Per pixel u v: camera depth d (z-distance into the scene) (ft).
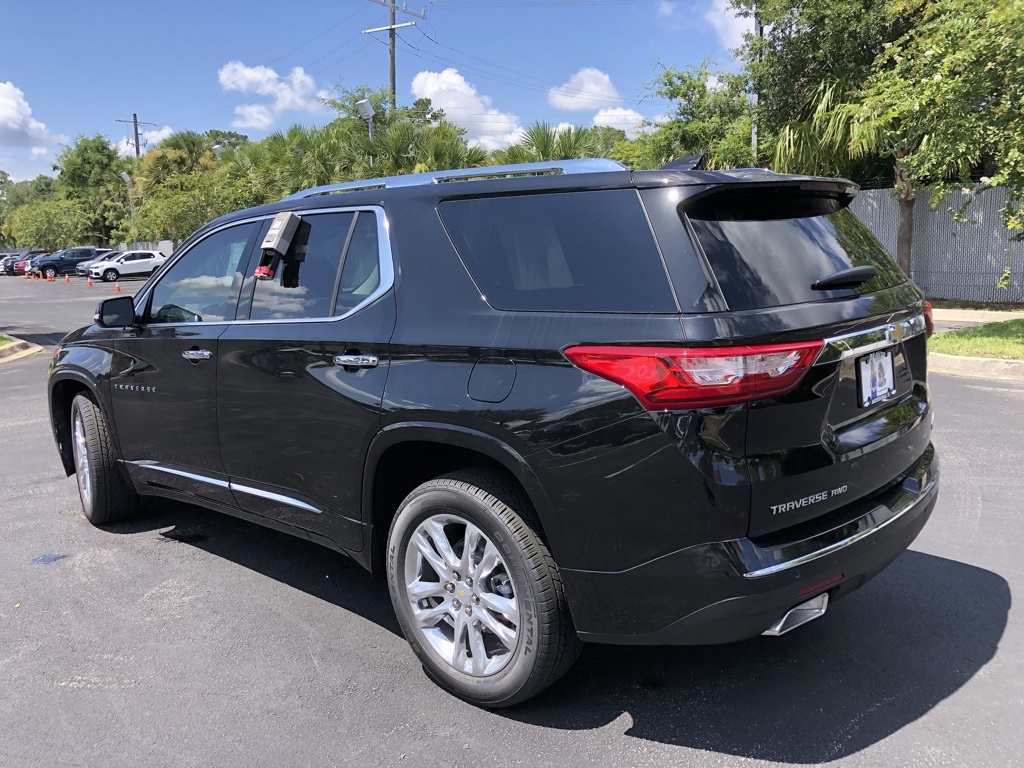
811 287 8.49
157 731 9.11
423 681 10.12
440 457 10.05
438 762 8.44
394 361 9.63
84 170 211.61
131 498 15.75
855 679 9.82
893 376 9.53
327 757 8.58
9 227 306.35
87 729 9.17
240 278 12.31
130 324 13.79
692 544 7.63
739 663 10.28
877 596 12.00
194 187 120.26
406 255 10.00
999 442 19.81
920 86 33.42
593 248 8.42
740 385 7.44
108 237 209.87
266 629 11.58
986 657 10.21
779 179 8.61
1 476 19.66
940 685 9.62
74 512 16.93
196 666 10.53
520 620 8.80
